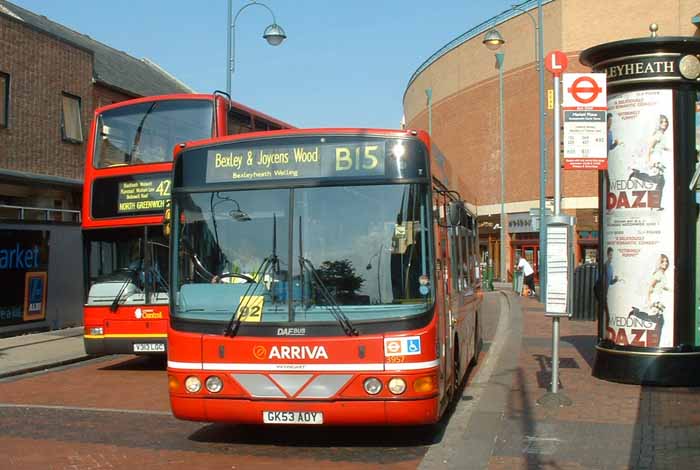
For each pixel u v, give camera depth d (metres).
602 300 10.79
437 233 7.66
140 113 13.44
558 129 9.32
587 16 44.44
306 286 7.14
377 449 7.66
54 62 23.80
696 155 10.22
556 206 9.30
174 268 7.50
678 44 10.04
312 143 7.50
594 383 10.46
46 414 9.59
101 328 13.00
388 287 7.09
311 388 6.96
